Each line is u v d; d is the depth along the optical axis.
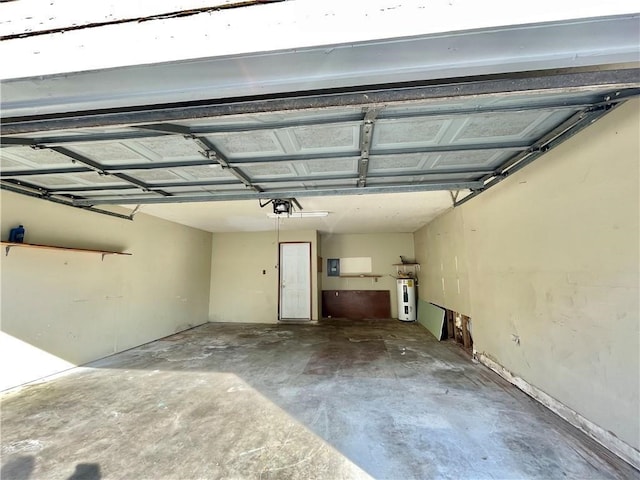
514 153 2.18
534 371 2.63
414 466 1.80
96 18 0.61
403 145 2.01
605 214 1.86
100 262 4.14
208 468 1.80
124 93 0.69
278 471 1.77
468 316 4.17
